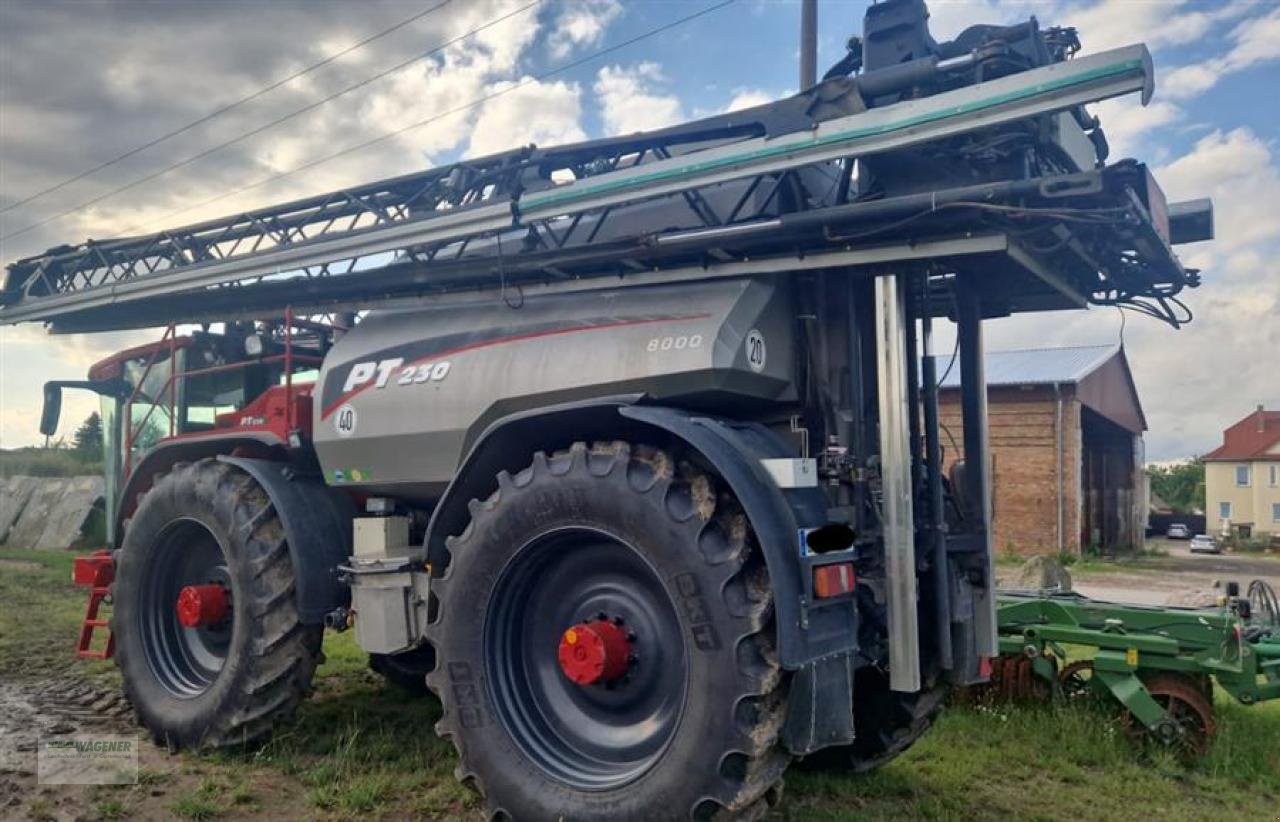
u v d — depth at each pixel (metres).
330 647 7.72
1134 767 5.05
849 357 4.31
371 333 5.20
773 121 4.23
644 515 3.55
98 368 7.24
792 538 3.49
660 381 4.12
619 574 3.91
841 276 4.38
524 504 3.87
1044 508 22.16
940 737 5.45
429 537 4.32
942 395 5.69
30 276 7.19
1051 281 4.21
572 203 4.46
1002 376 23.06
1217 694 6.54
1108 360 24.19
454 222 4.80
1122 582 19.08
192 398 6.47
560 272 4.59
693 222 4.51
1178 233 4.66
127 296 6.28
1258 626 5.86
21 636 8.29
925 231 3.79
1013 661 5.92
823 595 3.45
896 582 3.79
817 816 4.18
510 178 5.08
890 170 3.99
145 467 6.05
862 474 4.14
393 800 4.27
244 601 4.87
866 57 4.12
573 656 3.73
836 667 3.54
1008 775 4.90
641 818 3.45
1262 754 5.26
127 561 5.48
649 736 3.73
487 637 3.96
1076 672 5.83
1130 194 3.53
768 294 4.28
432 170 5.32
